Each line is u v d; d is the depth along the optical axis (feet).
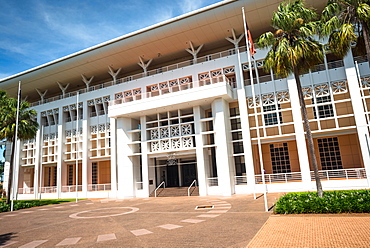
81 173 110.73
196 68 84.12
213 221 35.68
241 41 90.43
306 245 22.35
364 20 43.16
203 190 74.18
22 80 114.93
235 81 83.66
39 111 117.91
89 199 92.32
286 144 81.10
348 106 67.56
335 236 24.31
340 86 67.87
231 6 75.25
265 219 34.94
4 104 86.17
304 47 45.73
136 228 34.30
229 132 77.30
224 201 57.93
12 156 81.35
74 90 122.93
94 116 105.09
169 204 59.06
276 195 62.03
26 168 121.70
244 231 28.81
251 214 39.37
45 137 115.85
